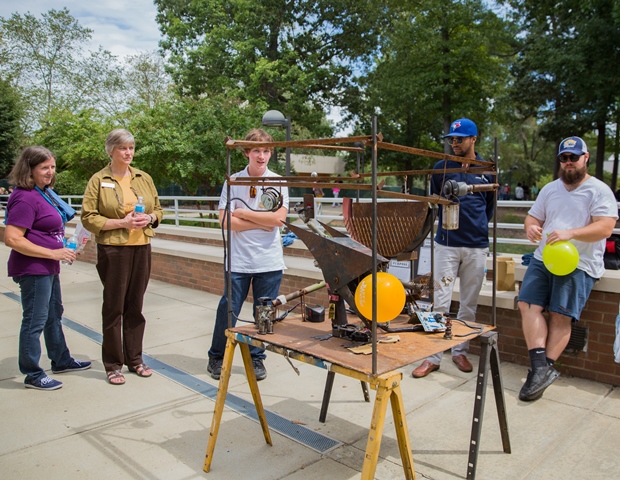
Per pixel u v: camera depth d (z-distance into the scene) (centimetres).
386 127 2336
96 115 1938
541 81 1944
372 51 2362
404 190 283
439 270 385
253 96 2044
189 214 1797
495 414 321
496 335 239
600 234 326
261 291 379
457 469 257
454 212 259
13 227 334
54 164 355
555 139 1961
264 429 279
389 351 208
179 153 1585
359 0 2231
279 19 2266
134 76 3039
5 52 3164
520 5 1895
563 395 350
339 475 253
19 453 273
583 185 343
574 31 1603
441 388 365
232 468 259
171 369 408
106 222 348
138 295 382
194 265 725
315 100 2450
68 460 266
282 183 232
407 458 210
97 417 318
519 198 2611
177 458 269
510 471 255
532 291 355
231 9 2305
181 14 2459
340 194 1984
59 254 348
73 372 399
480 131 2145
